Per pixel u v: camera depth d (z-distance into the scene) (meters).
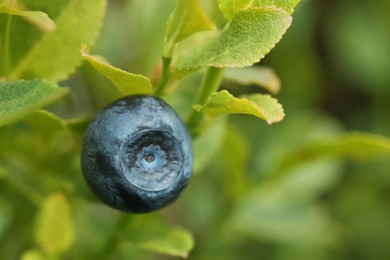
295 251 0.14
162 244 0.09
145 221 0.10
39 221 0.10
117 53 0.12
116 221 0.10
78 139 0.09
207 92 0.09
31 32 0.09
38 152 0.10
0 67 0.09
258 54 0.08
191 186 0.13
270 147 0.14
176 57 0.08
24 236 0.11
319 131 0.14
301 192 0.13
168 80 0.08
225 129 0.11
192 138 0.09
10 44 0.09
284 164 0.12
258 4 0.08
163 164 0.08
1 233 0.10
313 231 0.13
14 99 0.08
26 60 0.09
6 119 0.08
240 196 0.12
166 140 0.08
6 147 0.10
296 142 0.14
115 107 0.08
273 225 0.13
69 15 0.09
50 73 0.09
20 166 0.10
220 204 0.12
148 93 0.08
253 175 0.13
